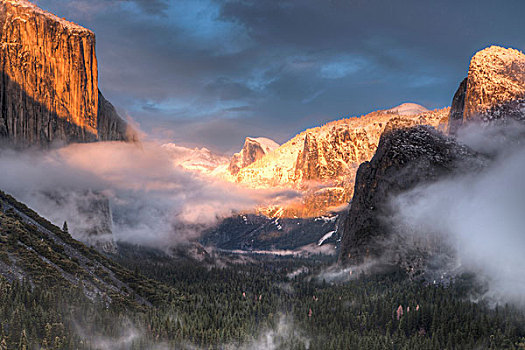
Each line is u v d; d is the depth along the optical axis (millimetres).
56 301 182375
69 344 164875
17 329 159125
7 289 175125
